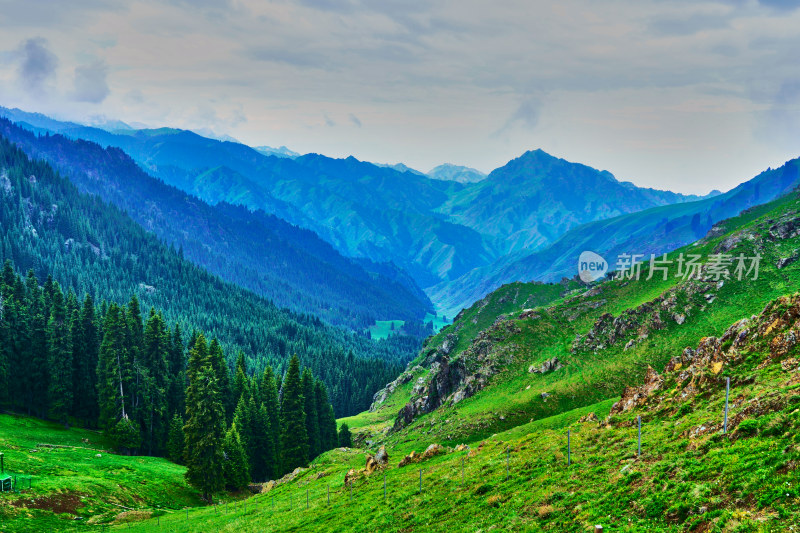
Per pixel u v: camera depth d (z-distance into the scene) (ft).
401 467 210.38
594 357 377.50
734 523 71.36
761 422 95.45
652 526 81.92
